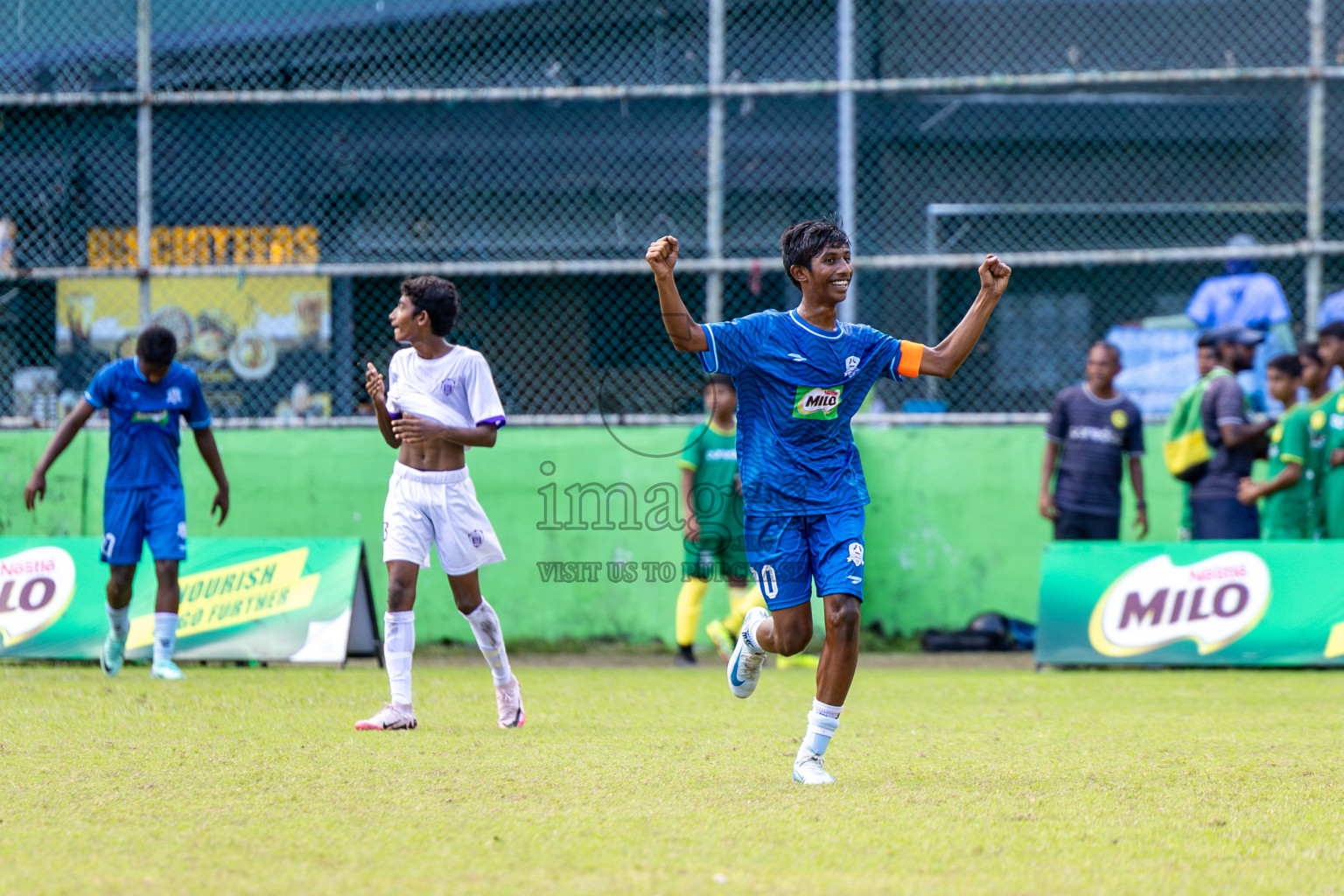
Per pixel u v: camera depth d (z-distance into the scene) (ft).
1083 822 28.86
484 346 78.33
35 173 77.97
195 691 51.96
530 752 37.70
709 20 80.53
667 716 47.60
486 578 73.87
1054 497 70.85
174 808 29.45
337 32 80.64
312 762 35.47
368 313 77.56
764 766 35.78
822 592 33.65
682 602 67.67
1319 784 33.73
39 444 74.84
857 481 34.47
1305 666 64.18
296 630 63.77
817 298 33.68
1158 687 58.29
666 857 25.25
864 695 55.01
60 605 64.69
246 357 76.74
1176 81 70.95
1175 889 23.35
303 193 80.84
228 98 73.15
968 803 30.76
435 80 80.79
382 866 24.34
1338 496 66.64
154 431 57.16
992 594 74.28
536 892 22.67
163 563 57.52
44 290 77.66
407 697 42.75
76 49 78.79
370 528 74.38
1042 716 48.24
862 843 26.58
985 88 71.97
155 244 78.95
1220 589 65.41
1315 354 66.90
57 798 30.48
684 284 80.23
